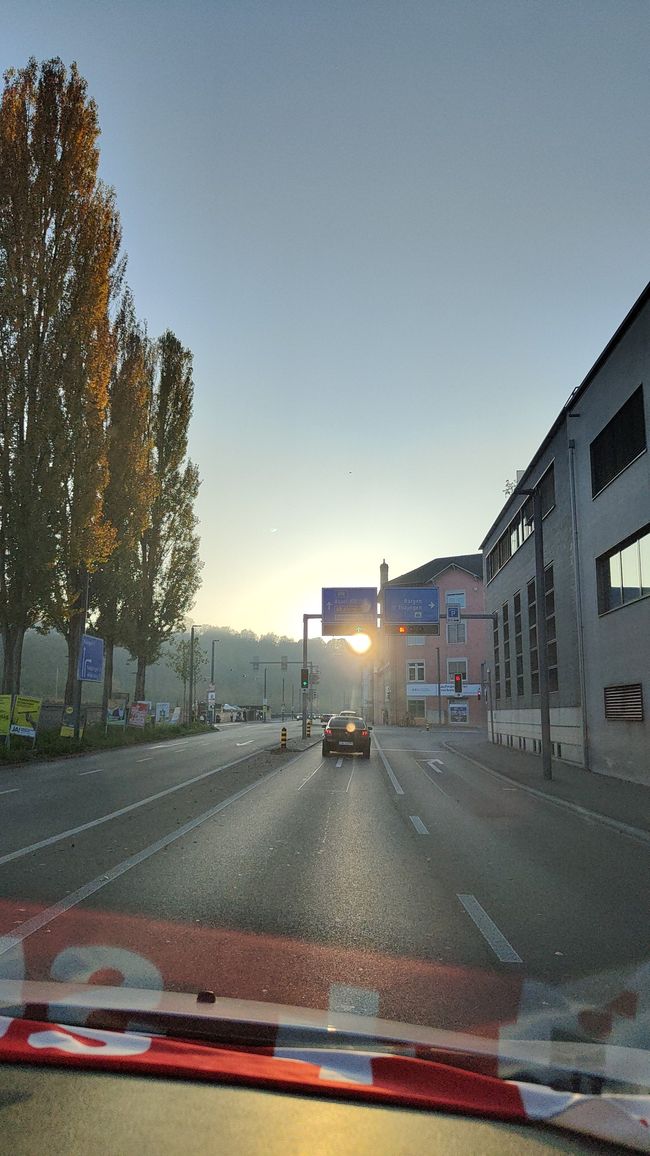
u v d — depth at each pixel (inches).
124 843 384.5
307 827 451.2
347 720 1168.8
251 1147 107.4
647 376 673.6
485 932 242.7
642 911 272.8
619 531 753.0
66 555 1114.1
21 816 477.7
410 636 2997.0
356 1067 131.9
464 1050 145.3
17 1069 130.7
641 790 674.8
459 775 853.2
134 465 1424.7
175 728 1950.1
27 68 1035.3
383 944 225.9
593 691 855.1
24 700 1011.9
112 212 1112.8
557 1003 179.6
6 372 1005.8
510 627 1392.7
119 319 1407.5
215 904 267.0
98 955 204.5
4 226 1005.8
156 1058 131.8
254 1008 162.2
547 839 432.8
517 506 1280.8
